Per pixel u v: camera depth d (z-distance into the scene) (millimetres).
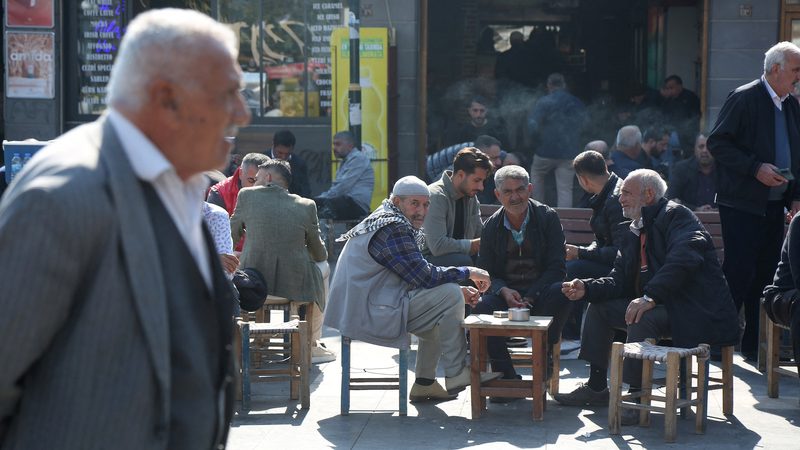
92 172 2139
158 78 2199
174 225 2262
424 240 7453
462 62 17875
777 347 6730
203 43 2223
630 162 11438
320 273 7562
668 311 6195
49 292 2066
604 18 18109
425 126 13516
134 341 2154
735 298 7750
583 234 9164
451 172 7672
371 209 13023
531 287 6859
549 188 13445
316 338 7844
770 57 7668
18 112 13875
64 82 13969
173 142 2256
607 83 17984
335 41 13148
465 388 6707
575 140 13195
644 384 5953
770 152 7699
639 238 6496
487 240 7051
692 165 11102
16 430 2156
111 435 2133
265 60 13828
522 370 7562
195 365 2275
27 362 2096
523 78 16688
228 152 2367
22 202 2064
